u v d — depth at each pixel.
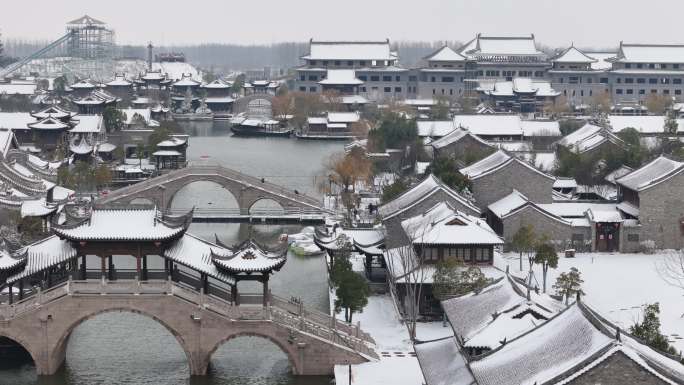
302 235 170.25
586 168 194.00
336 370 99.75
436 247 123.62
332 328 105.38
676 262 143.00
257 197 194.75
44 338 101.69
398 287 123.06
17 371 103.69
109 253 104.12
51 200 176.25
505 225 152.12
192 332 102.00
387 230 138.12
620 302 121.31
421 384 94.94
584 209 161.88
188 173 194.75
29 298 102.56
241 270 101.50
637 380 65.25
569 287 114.00
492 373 73.81
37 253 105.56
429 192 141.62
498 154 177.12
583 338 70.00
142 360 106.88
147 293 101.94
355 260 148.12
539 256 126.06
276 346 112.38
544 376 68.12
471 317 94.50
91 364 105.31
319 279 141.38
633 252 153.00
